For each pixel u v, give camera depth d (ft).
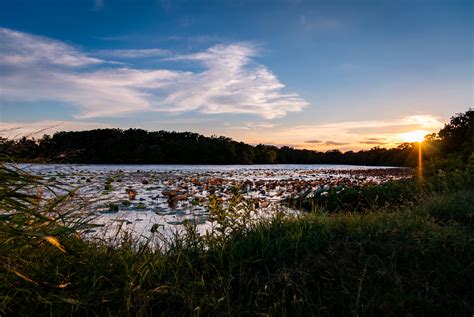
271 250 11.70
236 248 11.64
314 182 50.67
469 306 9.25
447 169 36.88
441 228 14.16
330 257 11.32
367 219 15.78
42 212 9.39
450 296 9.74
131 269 9.24
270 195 35.09
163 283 9.39
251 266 11.21
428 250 11.67
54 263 9.00
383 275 10.12
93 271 9.14
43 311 7.79
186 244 12.22
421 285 10.00
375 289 9.82
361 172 101.35
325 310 9.20
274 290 9.75
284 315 8.71
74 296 8.07
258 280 10.02
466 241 12.51
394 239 12.41
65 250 7.63
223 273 10.49
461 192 23.13
